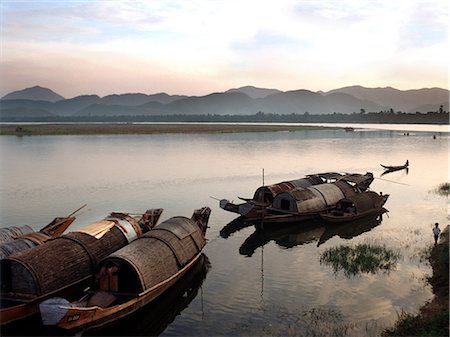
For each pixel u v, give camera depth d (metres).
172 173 64.75
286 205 39.34
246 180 59.47
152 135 147.12
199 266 28.67
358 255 29.77
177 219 28.92
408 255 29.80
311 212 39.12
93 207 44.47
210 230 37.22
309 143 117.75
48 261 22.22
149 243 24.39
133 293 21.72
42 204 45.56
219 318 21.64
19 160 78.50
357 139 134.00
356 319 21.00
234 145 110.12
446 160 83.00
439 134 161.62
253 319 21.34
